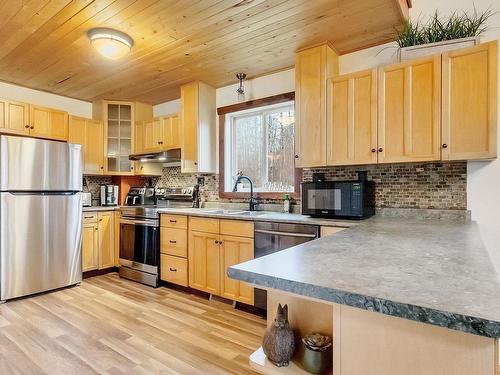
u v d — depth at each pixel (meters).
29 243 3.08
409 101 2.17
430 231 1.62
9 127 3.37
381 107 2.29
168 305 2.86
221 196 3.75
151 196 4.48
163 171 4.48
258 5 2.08
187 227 3.21
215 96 3.82
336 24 2.34
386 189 2.59
